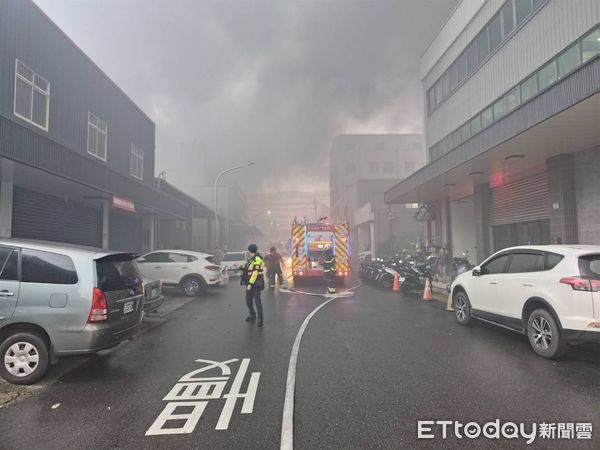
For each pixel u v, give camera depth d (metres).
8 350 5.03
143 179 21.61
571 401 4.24
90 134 15.51
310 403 4.27
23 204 12.40
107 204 16.16
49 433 3.65
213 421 3.86
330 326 8.32
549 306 5.72
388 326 8.30
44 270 5.27
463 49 18.27
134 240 21.97
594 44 10.48
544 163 13.43
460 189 19.02
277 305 11.43
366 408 4.12
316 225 17.73
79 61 14.46
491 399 4.32
